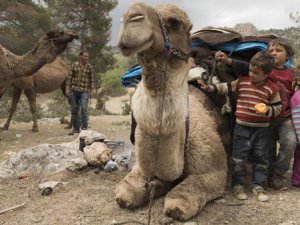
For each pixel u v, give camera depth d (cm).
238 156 229
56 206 221
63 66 678
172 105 173
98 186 248
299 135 233
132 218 197
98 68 1492
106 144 310
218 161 217
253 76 219
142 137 185
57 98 1237
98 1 1438
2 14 1321
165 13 170
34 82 610
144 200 208
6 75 455
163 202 209
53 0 1477
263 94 221
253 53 260
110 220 198
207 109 235
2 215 216
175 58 174
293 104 238
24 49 1309
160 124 173
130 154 293
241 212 206
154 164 190
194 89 242
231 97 240
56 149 297
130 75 262
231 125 248
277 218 200
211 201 217
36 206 224
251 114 224
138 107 178
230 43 261
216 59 234
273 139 246
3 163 291
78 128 553
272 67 217
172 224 189
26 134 564
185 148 201
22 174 278
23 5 1331
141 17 153
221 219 197
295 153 248
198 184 202
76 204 220
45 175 278
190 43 181
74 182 257
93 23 1444
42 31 1351
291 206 215
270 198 227
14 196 244
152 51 164
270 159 246
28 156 290
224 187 221
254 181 232
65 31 458
